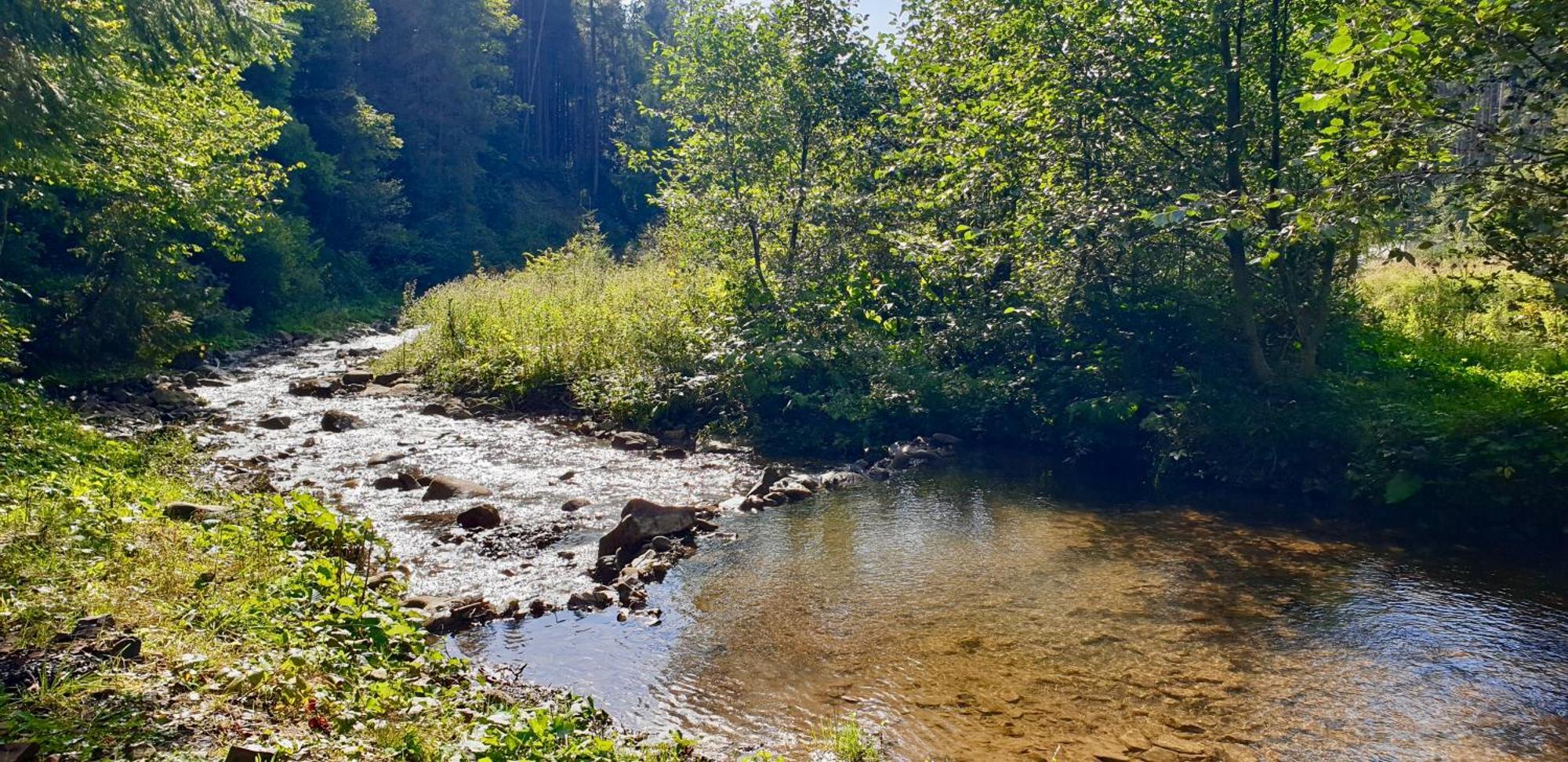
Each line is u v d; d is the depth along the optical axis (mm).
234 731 4098
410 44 51875
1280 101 12883
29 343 17250
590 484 12430
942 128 16438
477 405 17516
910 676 6742
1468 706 6270
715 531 10453
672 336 17875
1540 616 7848
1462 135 9531
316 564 6289
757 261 18469
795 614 7949
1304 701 6363
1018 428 15477
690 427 16109
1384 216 8914
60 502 7066
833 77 19094
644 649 7168
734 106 19031
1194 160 13312
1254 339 13336
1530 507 9867
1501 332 16031
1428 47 8398
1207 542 10031
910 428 15625
